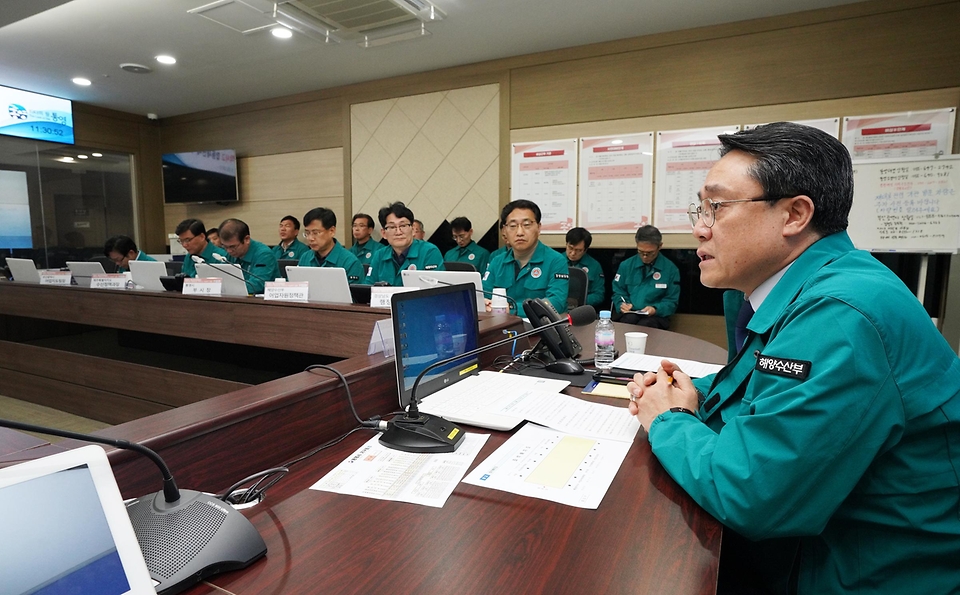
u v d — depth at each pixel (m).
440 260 3.89
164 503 0.68
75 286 3.28
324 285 2.53
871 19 3.44
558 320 1.67
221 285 2.94
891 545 0.78
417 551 0.68
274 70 4.86
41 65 4.69
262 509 0.79
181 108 6.17
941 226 3.15
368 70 4.88
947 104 3.33
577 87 4.30
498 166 4.68
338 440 1.07
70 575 0.49
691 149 3.96
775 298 0.91
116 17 3.75
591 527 0.74
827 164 0.86
